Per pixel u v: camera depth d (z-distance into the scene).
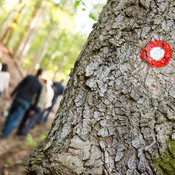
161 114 0.64
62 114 0.73
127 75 0.68
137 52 0.69
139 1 0.71
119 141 0.65
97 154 0.64
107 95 0.68
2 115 3.65
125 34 0.70
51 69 11.70
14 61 7.15
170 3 0.69
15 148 2.56
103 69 0.70
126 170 0.62
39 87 2.69
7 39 7.90
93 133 0.67
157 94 0.66
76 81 0.74
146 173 0.60
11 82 6.05
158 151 0.61
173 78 0.66
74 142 0.66
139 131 0.64
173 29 0.68
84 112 0.69
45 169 0.64
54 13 4.68
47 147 0.69
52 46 12.43
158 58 0.67
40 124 3.94
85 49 0.78
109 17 0.74
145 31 0.69
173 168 0.58
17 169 2.09
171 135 0.62
